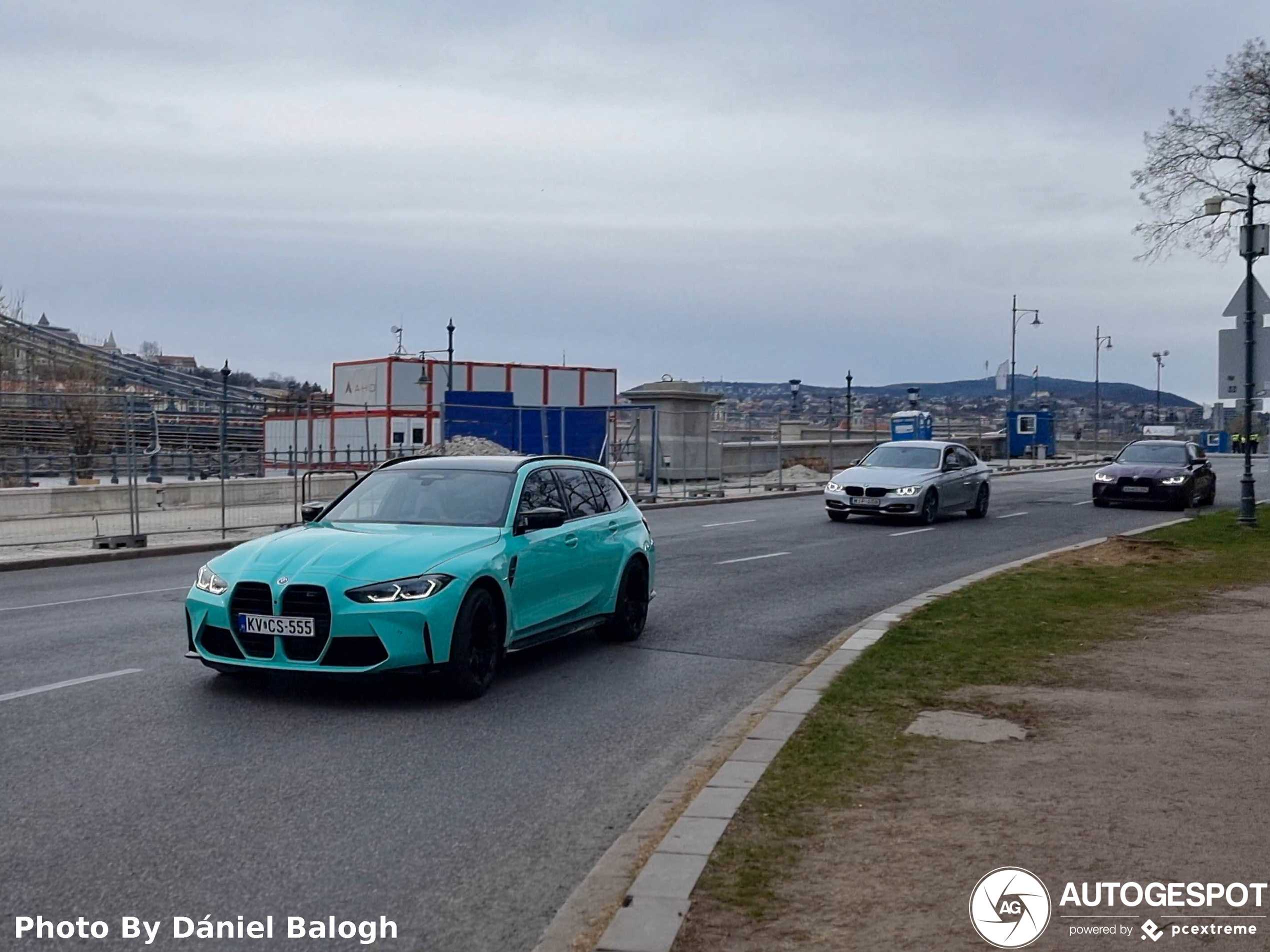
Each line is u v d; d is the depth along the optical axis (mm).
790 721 7582
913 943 4301
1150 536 19703
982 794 6047
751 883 4852
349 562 8164
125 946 4496
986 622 11375
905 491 24047
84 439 27656
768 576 16125
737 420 69750
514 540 9086
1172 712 7852
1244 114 21984
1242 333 21172
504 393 32812
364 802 6223
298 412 34531
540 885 5133
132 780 6500
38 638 10969
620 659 10297
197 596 8305
